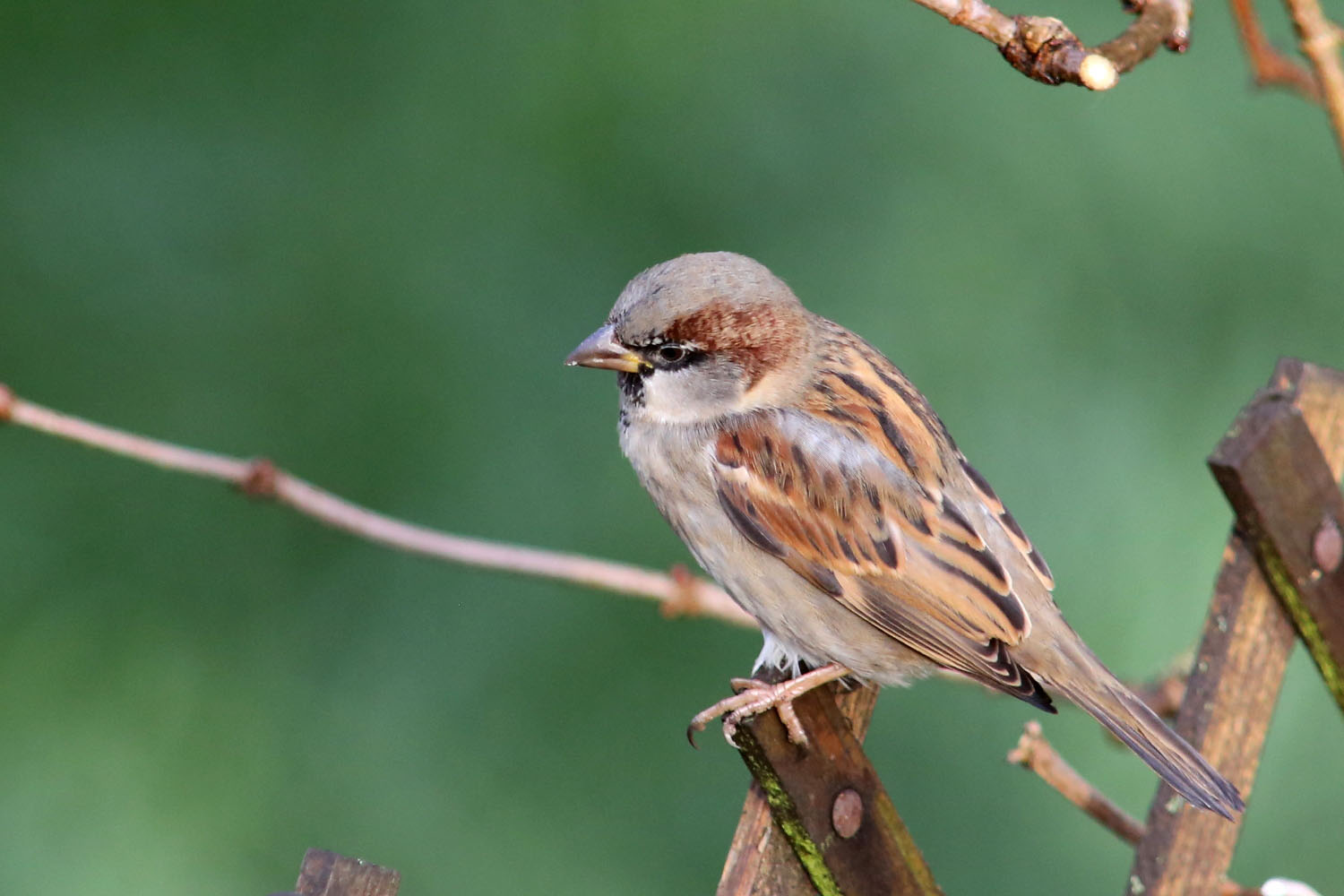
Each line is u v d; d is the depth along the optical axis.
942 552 7.32
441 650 10.71
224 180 12.05
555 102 12.19
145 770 10.18
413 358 11.62
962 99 11.87
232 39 12.48
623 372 7.85
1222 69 11.59
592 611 10.77
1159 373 11.19
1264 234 11.37
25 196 11.86
